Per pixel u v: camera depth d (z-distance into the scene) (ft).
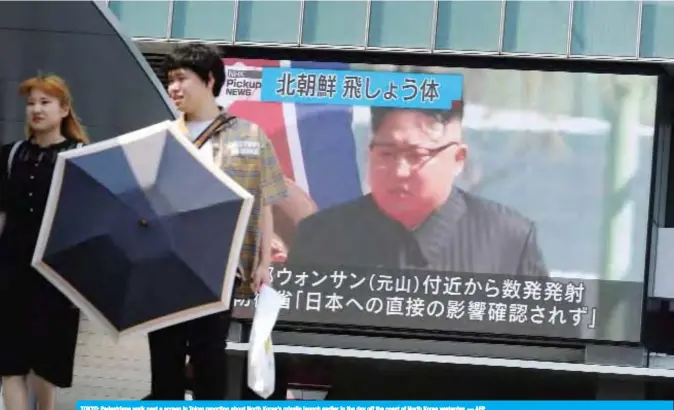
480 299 87.61
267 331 20.61
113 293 19.75
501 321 87.40
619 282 86.58
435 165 88.17
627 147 86.69
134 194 19.81
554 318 87.04
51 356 22.08
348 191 88.79
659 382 84.74
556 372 84.48
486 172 88.07
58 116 21.90
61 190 19.93
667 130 89.51
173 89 20.77
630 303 86.43
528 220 87.51
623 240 86.63
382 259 88.43
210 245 19.84
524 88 87.92
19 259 21.80
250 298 21.26
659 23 85.56
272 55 89.40
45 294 22.00
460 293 87.76
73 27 23.84
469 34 87.51
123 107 23.73
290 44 88.38
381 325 88.12
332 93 88.89
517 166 87.71
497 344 88.07
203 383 20.98
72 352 22.24
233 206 19.99
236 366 71.72
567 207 87.25
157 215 19.74
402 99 88.58
